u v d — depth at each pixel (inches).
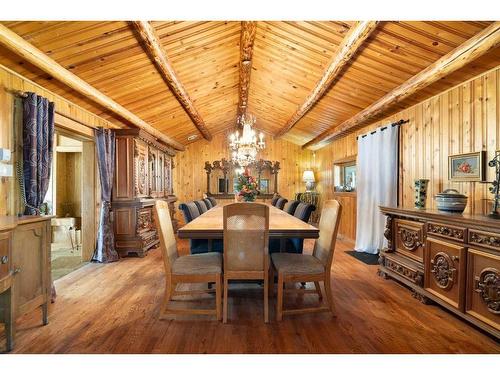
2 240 68.3
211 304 103.3
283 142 327.0
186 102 177.0
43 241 86.7
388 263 129.0
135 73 134.7
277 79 176.7
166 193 262.7
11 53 92.3
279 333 82.7
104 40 104.0
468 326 86.7
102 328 85.0
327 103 185.5
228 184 311.9
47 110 109.3
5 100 98.6
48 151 110.6
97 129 159.5
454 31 92.0
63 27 91.5
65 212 229.9
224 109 244.4
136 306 100.7
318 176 313.9
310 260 96.7
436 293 97.5
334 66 125.9
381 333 82.8
